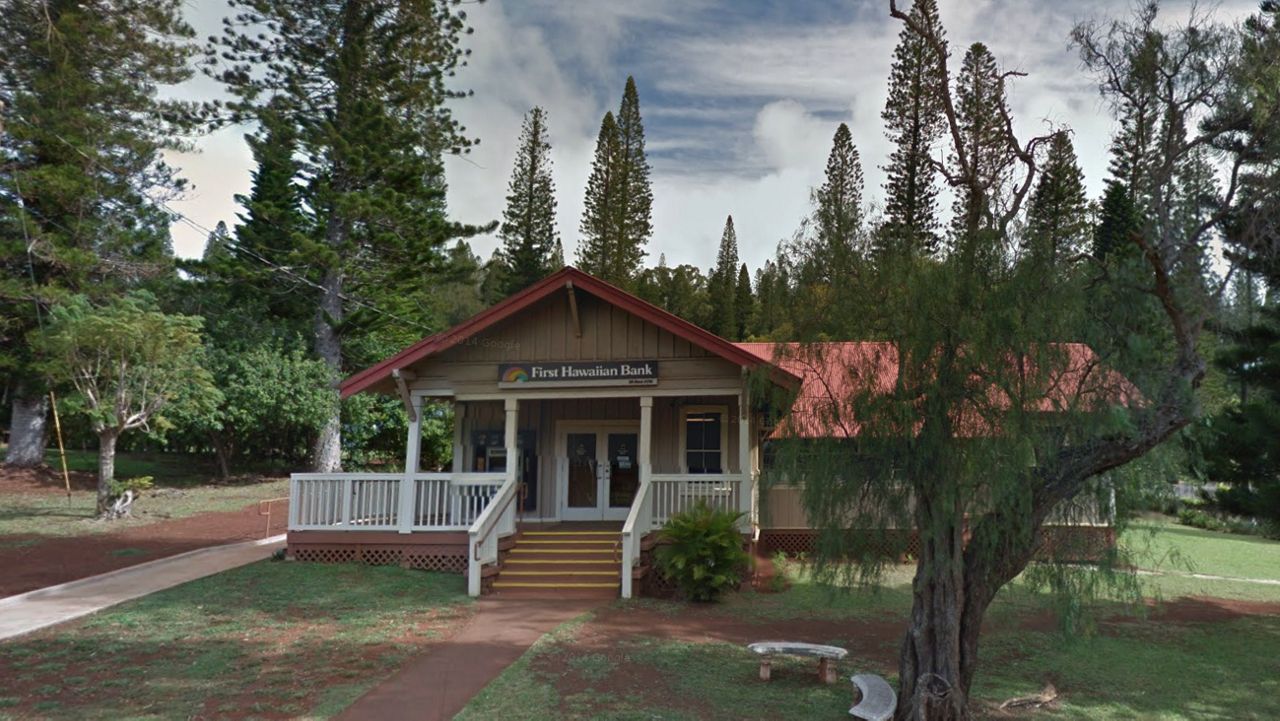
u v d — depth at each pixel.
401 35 31.55
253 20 30.06
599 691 9.08
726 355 15.53
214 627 11.65
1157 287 8.11
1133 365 8.07
